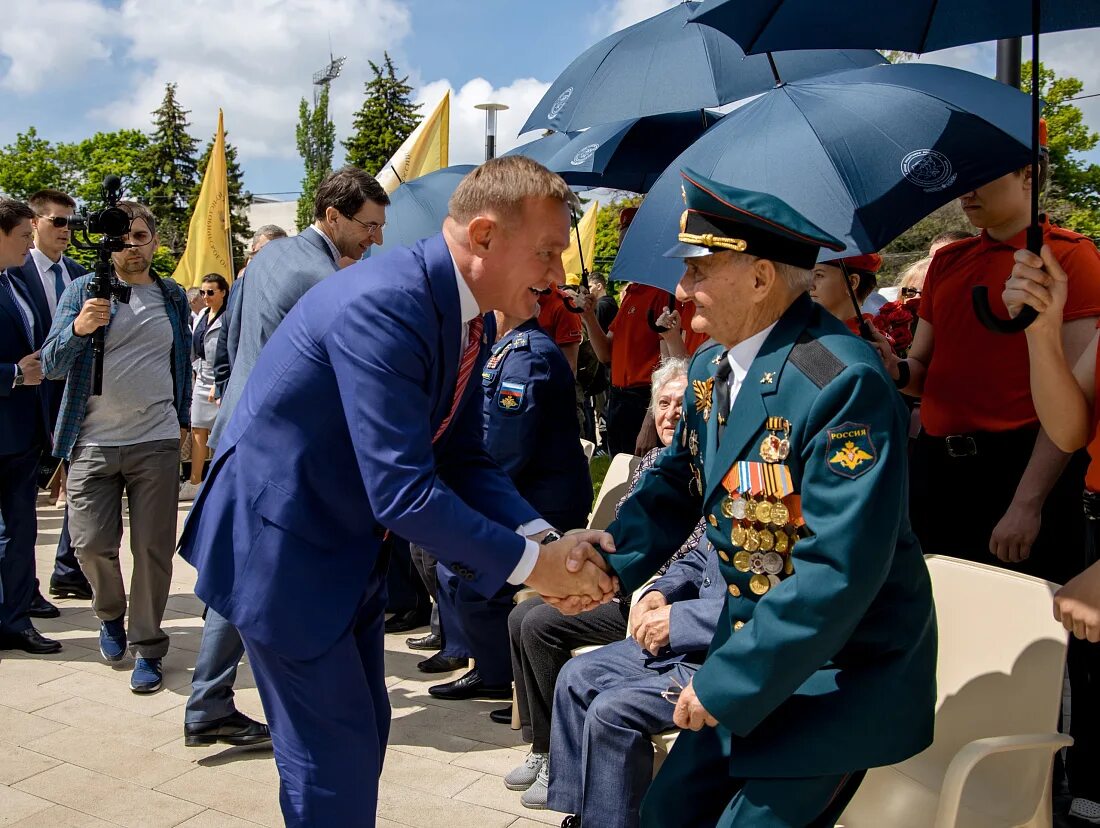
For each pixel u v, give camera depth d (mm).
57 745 3686
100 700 4137
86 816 3152
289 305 3688
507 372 3969
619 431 5977
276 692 2354
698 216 1998
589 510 4184
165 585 4273
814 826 2016
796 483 1918
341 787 2330
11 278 4988
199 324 8672
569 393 4090
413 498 2119
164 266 35688
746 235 1949
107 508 4422
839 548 1777
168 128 47094
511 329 4125
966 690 2383
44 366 4250
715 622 2664
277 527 2268
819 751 1908
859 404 1832
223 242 9609
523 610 3525
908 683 1947
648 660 2877
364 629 2535
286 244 3861
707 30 4188
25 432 4688
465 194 2205
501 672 4129
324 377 2229
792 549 1897
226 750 3648
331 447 2258
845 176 2908
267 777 3453
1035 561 3016
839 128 2994
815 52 4238
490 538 2184
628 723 2637
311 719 2328
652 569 2316
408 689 4297
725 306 2002
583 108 4285
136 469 4227
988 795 2281
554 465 4055
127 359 4242
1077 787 2826
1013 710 2279
